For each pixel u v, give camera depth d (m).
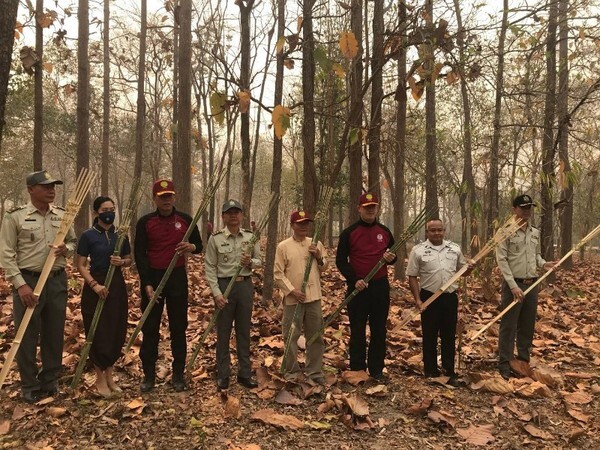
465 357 5.86
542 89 9.59
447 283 4.91
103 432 3.83
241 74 7.64
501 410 4.36
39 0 8.26
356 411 4.10
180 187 8.24
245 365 4.71
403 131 9.08
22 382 4.34
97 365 4.45
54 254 4.01
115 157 26.31
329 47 7.71
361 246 4.95
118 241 4.40
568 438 4.00
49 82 18.23
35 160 8.49
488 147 10.02
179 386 4.57
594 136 11.73
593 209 19.72
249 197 9.35
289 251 4.80
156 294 4.40
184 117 8.20
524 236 5.36
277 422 3.97
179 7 8.19
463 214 11.48
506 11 6.20
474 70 6.09
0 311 6.78
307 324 4.86
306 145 6.87
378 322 4.95
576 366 5.76
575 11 7.87
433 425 4.08
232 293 4.64
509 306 5.19
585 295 10.28
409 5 6.16
